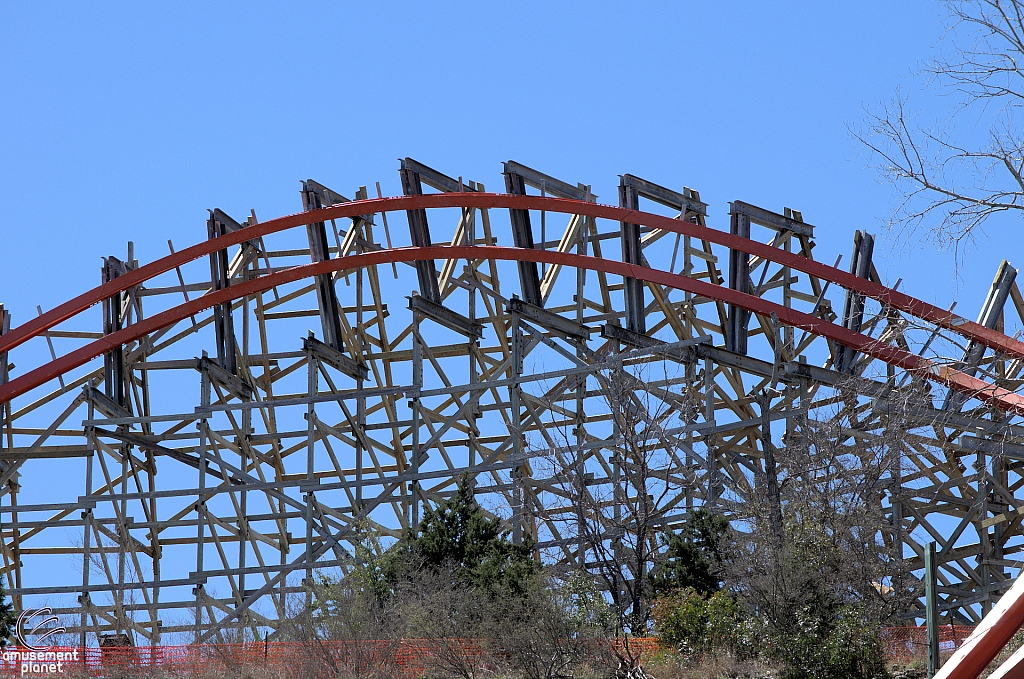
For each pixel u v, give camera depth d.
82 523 78.56
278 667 57.69
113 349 81.25
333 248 87.31
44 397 84.69
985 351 77.81
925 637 56.56
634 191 82.19
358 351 83.44
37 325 81.62
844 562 57.00
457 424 88.50
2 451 81.12
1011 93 40.34
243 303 82.88
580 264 80.50
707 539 64.44
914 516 77.94
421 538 67.62
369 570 63.94
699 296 83.75
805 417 69.88
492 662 54.78
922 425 68.56
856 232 81.62
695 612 56.12
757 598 55.44
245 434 81.19
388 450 86.06
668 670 53.06
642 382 69.38
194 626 72.75
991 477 76.38
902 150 40.97
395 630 58.50
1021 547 77.31
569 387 80.06
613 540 67.25
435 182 83.44
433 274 81.38
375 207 81.50
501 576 61.03
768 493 61.59
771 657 52.75
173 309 81.31
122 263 84.06
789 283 84.00
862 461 65.06
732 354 78.75
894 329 47.59
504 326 84.25
